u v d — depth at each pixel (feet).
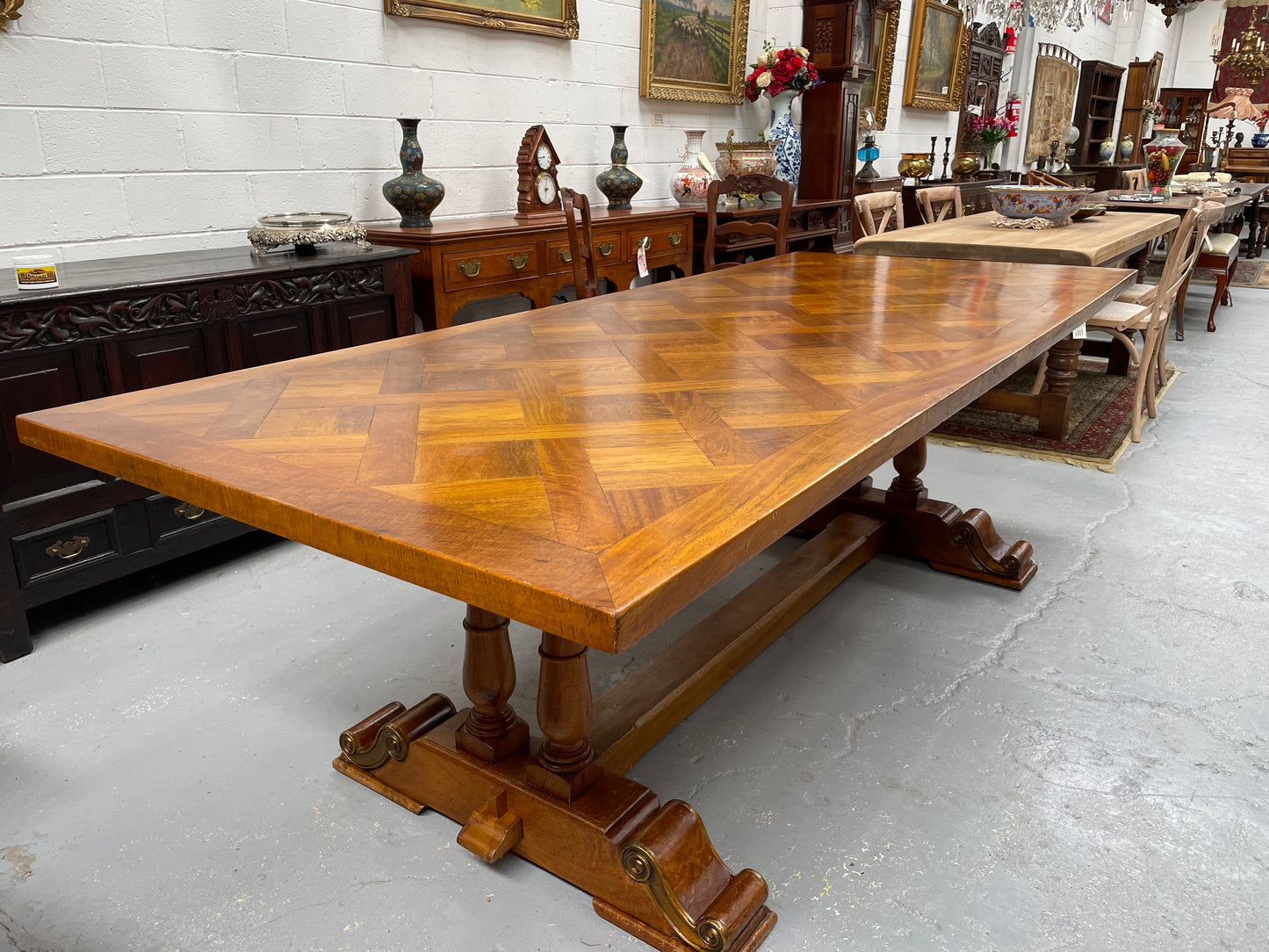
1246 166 33.24
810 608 7.24
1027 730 5.76
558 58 13.33
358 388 4.55
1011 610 7.31
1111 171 31.40
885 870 4.62
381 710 5.37
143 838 4.86
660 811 4.41
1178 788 5.21
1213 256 17.12
